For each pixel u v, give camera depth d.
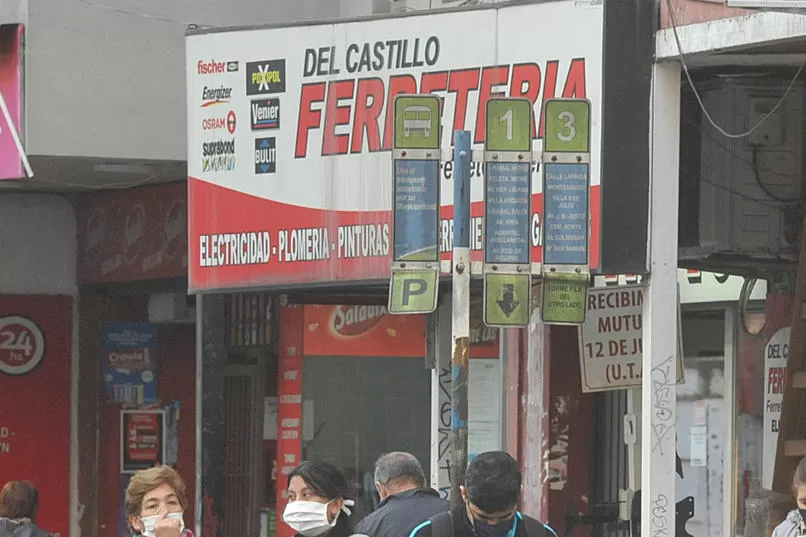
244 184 31.34
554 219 20.41
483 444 31.62
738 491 29.58
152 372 45.53
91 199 44.19
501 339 31.31
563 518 30.45
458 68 27.67
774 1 19.20
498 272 19.80
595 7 25.23
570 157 20.45
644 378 24.75
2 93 34.94
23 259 44.59
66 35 35.12
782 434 23.91
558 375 30.56
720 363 30.30
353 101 29.61
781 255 27.11
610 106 24.86
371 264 29.23
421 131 19.98
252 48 31.20
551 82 25.94
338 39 29.88
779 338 28.41
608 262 24.56
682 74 26.58
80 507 44.62
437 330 32.59
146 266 41.41
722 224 26.97
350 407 34.59
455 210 19.81
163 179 39.94
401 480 20.06
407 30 28.64
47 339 44.69
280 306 35.25
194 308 44.00
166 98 36.06
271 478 38.09
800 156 27.11
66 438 44.72
